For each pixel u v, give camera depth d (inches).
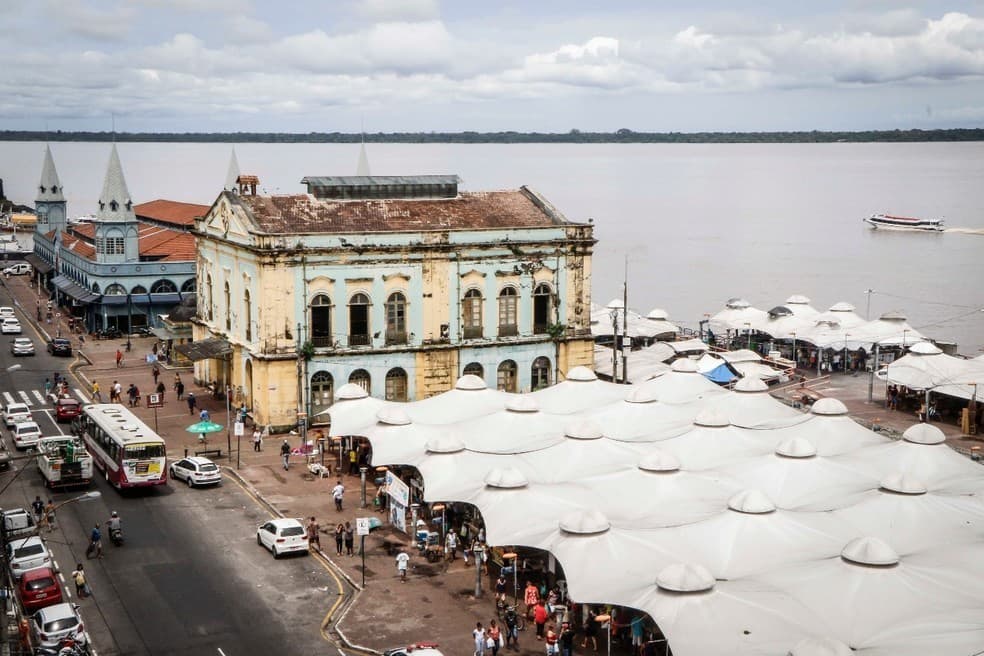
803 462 2218.3
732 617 1539.1
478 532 2201.0
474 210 3474.4
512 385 3432.6
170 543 2265.0
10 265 7421.3
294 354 3132.4
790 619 1533.0
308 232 3147.1
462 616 1918.1
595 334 4040.4
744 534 1836.9
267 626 1859.0
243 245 3166.8
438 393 3321.9
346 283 3184.1
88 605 1936.5
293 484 2689.5
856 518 1946.4
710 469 2287.2
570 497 2086.6
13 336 4840.1
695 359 3828.7
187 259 5004.9
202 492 2628.0
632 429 2645.2
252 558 2188.7
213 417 3361.2
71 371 4082.2
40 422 3299.7
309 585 2050.9
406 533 2347.4
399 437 2578.7
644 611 1600.6
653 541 1833.2
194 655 1743.4
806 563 1729.8
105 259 4845.0
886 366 3646.7
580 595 1704.0
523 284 3395.7
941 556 1720.0
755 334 4416.8
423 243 3238.2
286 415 3144.7
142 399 3592.5
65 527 2348.7
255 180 3440.0
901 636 1467.8
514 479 2123.5
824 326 4067.4
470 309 3346.5
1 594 1745.8
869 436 2509.8
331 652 1761.8
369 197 3457.2
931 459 2260.1
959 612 1512.1
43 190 6771.7
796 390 3678.6
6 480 2706.7
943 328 5738.2
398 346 3262.8
